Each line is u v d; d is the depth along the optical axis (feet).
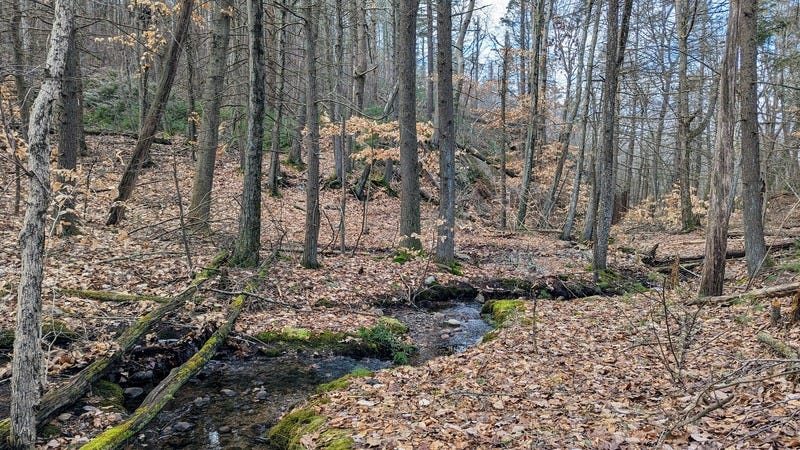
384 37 122.31
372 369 24.88
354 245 47.67
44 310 22.30
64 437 15.80
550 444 13.53
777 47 75.72
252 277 31.99
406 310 34.94
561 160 70.38
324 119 46.19
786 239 48.42
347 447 14.53
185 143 65.92
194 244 36.94
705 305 28.58
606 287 41.11
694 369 18.65
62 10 13.12
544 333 26.14
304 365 24.90
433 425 15.57
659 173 105.70
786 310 23.25
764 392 14.93
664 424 13.87
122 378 20.83
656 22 67.00
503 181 67.41
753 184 35.63
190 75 62.95
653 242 63.00
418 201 44.24
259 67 32.30
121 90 75.97
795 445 11.43
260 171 34.09
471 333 31.04
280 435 17.38
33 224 13.08
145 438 17.48
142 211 44.88
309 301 32.09
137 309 25.04
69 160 31.96
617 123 60.70
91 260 29.78
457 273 41.68
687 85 63.57
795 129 71.00
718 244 29.73
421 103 103.76
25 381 13.29
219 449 16.98
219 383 22.41
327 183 69.10
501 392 18.17
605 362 20.84
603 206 43.27
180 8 39.37
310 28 33.14
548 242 61.87
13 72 17.57
